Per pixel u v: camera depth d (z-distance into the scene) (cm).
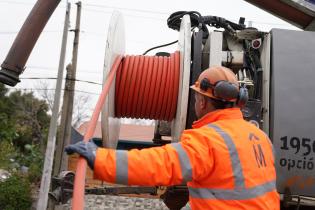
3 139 3438
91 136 334
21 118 4303
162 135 721
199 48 550
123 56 598
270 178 297
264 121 541
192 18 617
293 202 555
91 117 375
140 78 573
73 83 2189
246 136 293
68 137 2128
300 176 530
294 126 529
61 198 335
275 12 743
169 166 264
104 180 267
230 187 277
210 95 307
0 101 4184
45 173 1919
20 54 669
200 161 269
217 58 552
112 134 588
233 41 595
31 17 671
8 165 3092
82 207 260
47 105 4359
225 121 298
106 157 263
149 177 262
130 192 614
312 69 544
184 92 518
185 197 588
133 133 3578
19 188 2264
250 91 552
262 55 564
